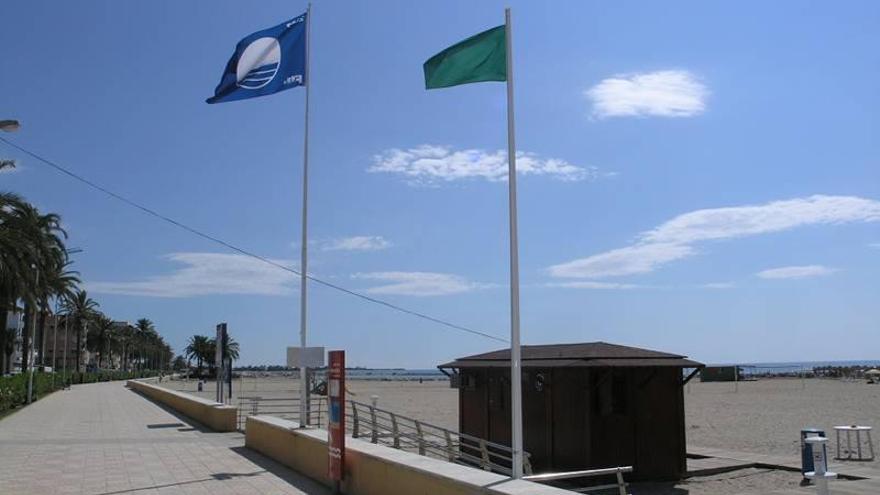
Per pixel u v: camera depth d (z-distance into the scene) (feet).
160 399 140.67
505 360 52.39
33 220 151.12
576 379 47.34
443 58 31.04
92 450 56.39
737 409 134.31
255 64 49.90
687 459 57.36
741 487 46.52
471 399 57.21
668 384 49.14
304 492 36.29
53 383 203.00
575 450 47.03
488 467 39.86
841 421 105.19
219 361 84.84
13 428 79.00
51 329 418.51
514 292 27.22
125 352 562.66
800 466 52.95
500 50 30.09
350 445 34.73
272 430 50.08
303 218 48.49
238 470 44.34
